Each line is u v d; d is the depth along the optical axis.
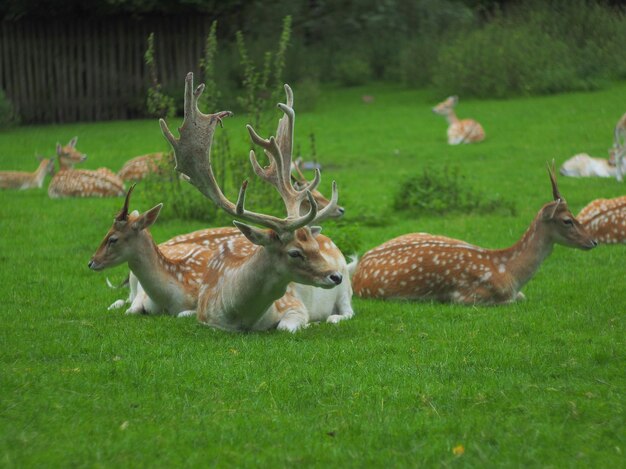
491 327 10.62
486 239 16.14
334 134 32.16
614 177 23.08
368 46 46.88
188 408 7.82
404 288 12.40
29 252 15.28
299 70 42.00
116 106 38.81
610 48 40.28
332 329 10.59
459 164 25.56
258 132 17.83
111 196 21.91
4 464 6.67
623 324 10.66
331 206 10.14
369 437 7.21
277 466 6.71
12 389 8.25
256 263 9.88
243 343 9.77
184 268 11.46
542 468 6.67
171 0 37.38
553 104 35.81
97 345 9.72
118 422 7.52
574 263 14.31
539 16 42.66
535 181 22.42
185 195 18.81
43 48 37.81
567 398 8.05
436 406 7.88
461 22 45.53
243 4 41.28
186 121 10.23
